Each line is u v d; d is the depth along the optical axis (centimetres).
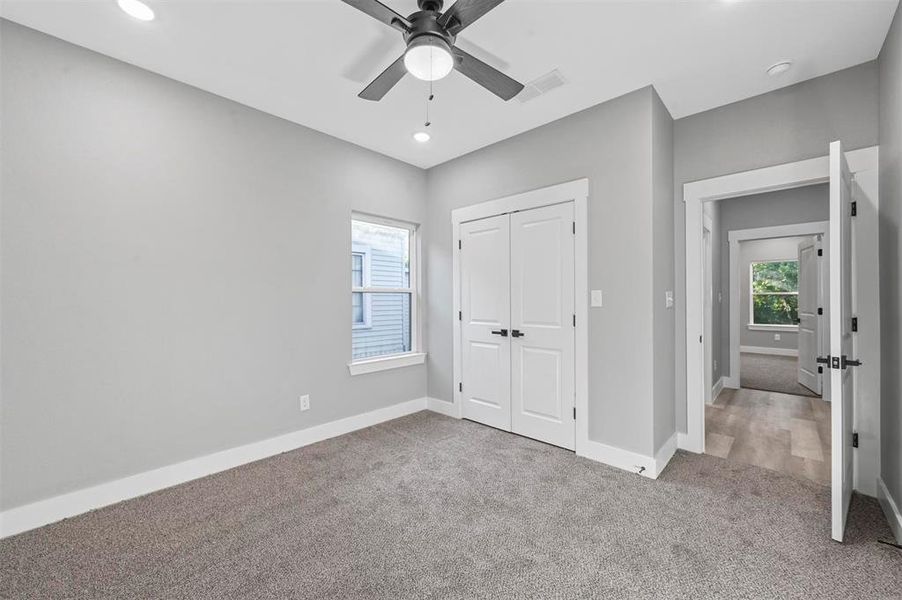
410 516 213
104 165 225
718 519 208
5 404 197
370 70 243
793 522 205
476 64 183
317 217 326
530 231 327
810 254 506
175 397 252
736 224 512
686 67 239
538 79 252
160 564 176
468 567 173
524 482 252
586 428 291
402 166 394
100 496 224
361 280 376
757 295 820
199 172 262
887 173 213
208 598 156
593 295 288
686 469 271
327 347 333
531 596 156
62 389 212
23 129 201
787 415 398
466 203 377
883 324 225
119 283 231
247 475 264
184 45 218
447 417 390
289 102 281
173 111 251
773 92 264
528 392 331
